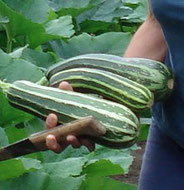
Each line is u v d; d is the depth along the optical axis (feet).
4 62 14.53
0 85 9.25
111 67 8.97
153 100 8.88
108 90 8.78
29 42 17.90
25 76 14.52
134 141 8.60
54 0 22.48
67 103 8.66
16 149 8.70
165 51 9.92
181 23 8.71
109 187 12.80
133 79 8.91
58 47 18.61
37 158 13.33
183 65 8.95
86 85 8.89
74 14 21.59
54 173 12.31
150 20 9.94
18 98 9.02
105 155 13.69
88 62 9.07
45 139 8.48
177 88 9.12
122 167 13.05
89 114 8.55
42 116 8.89
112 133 8.43
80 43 18.60
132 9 24.56
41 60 17.11
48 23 18.58
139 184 10.32
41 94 8.87
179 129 9.30
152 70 8.95
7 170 11.46
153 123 10.05
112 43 18.40
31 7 18.37
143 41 9.98
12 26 17.22
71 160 12.55
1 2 16.58
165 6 8.73
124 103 8.74
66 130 8.32
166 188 9.92
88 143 8.52
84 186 12.75
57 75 9.10
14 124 14.05
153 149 10.02
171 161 9.86
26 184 11.94
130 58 9.12
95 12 22.97
